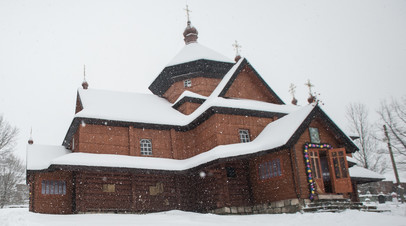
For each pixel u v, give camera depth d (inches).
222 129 978.1
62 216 714.2
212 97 1063.6
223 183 917.2
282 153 858.8
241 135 1007.6
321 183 843.4
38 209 933.8
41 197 947.3
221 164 930.1
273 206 863.1
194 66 1230.9
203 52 1268.5
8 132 1641.2
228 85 1037.8
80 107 1107.3
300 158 839.1
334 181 852.0
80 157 902.4
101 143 980.6
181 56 1280.8
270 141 860.6
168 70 1250.0
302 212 765.3
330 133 913.5
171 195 1011.9
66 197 971.3
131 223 614.5
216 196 926.4
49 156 1032.2
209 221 661.3
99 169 893.8
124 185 963.3
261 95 1120.2
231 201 914.7
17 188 1932.8
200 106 1096.8
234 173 948.0
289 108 1103.6
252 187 936.3
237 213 906.7
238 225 609.0
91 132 978.7
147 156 1027.3
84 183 914.1
